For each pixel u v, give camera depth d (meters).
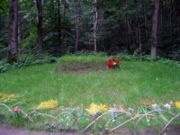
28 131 5.62
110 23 22.05
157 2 15.84
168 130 5.34
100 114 5.75
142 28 22.80
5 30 27.91
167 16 23.25
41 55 16.02
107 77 9.78
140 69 11.30
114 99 7.28
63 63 11.53
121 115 5.75
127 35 22.84
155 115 5.69
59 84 9.06
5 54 22.69
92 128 5.46
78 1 22.22
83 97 7.54
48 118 5.98
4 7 17.86
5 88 8.96
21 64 13.35
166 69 11.44
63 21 22.92
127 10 20.52
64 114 5.95
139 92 7.88
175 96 7.57
